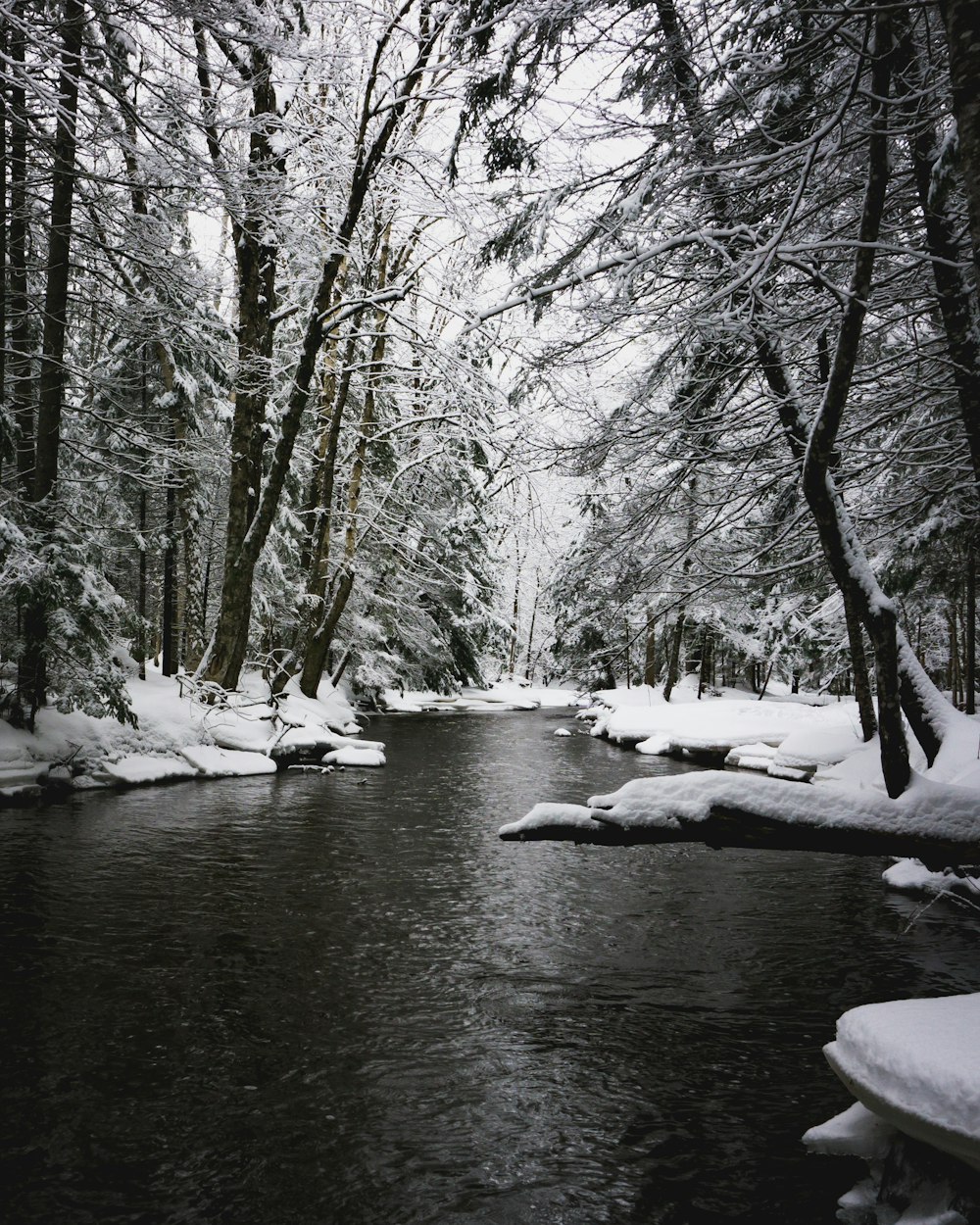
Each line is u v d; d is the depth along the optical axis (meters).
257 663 22.62
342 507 27.08
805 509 9.91
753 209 6.77
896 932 7.80
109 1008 5.85
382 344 23.28
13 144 12.27
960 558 11.34
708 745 20.41
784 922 8.11
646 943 7.47
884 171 4.84
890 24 4.69
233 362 17.16
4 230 12.94
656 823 5.16
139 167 10.91
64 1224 3.69
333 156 17.41
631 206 5.65
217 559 25.94
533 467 8.78
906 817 4.82
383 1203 3.89
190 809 12.58
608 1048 5.45
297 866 9.68
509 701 45.28
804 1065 5.23
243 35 10.34
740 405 8.35
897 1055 3.48
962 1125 3.13
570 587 10.54
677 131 6.06
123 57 9.73
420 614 33.44
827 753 15.62
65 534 13.46
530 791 15.46
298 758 18.22
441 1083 4.98
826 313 7.38
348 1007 5.99
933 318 8.65
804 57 5.55
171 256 12.47
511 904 8.61
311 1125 4.51
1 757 12.59
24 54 10.40
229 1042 5.42
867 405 8.87
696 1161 4.24
